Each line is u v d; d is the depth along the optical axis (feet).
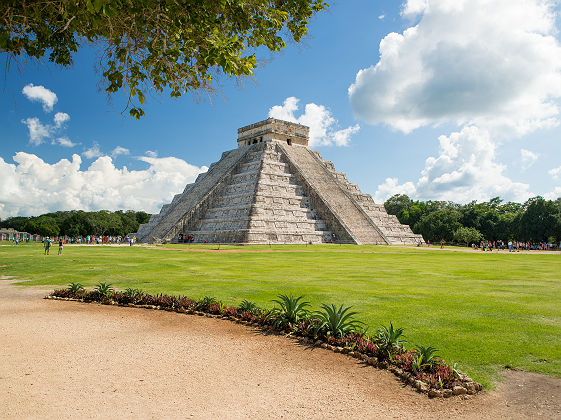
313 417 19.25
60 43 36.17
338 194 233.55
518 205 375.66
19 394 21.35
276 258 110.01
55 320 37.65
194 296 47.32
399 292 49.67
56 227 378.73
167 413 19.53
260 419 19.04
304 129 276.41
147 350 29.01
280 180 229.45
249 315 36.83
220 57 30.94
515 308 40.32
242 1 29.94
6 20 28.02
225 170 247.70
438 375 22.98
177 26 30.71
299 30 38.22
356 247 174.19
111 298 45.78
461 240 305.94
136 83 35.09
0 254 120.78
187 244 193.57
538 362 25.91
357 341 28.66
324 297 46.01
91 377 23.89
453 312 38.50
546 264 98.53
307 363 26.48
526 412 19.71
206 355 28.02
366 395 21.70
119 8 28.84
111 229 398.62
